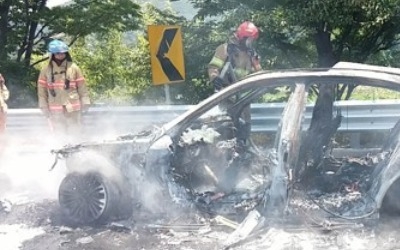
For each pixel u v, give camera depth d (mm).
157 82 8922
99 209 6438
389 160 5742
